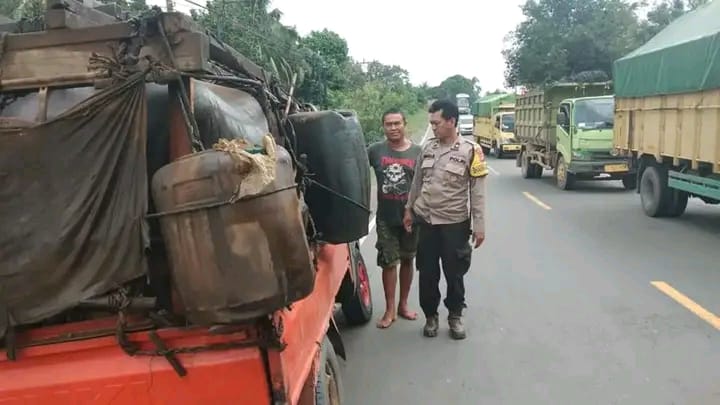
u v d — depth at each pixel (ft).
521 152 69.31
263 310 7.01
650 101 37.70
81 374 8.04
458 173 17.24
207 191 6.83
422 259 18.20
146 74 7.38
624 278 23.82
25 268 7.45
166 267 7.74
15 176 7.37
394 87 179.11
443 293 23.30
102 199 7.39
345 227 11.73
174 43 7.54
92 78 7.71
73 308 7.86
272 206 6.89
